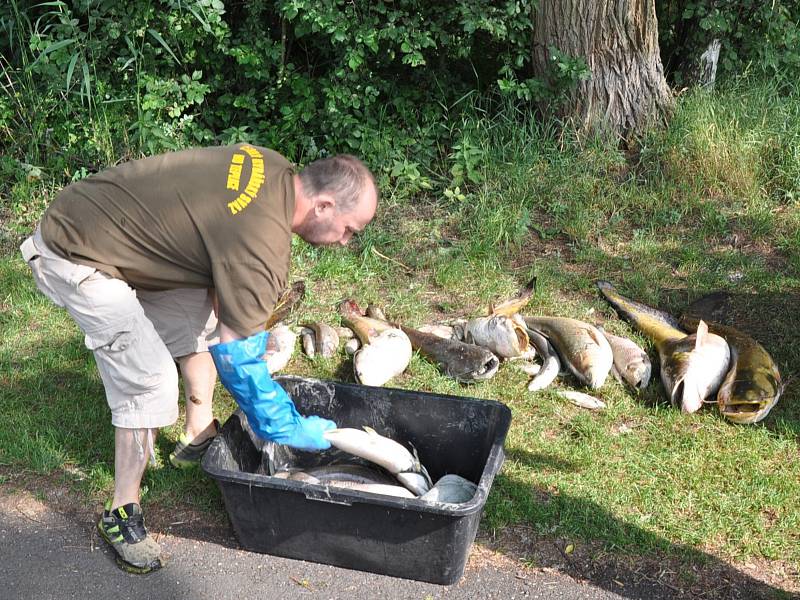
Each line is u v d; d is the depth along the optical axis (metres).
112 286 2.90
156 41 6.78
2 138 6.75
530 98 6.87
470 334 4.69
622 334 4.86
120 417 3.10
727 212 6.25
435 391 4.38
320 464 3.82
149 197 2.81
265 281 2.73
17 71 6.78
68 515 3.55
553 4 6.72
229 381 2.82
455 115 7.29
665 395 4.33
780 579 3.19
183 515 3.53
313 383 3.78
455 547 3.04
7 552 3.34
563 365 4.57
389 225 6.23
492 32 6.76
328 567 3.25
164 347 3.08
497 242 5.98
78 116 6.67
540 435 4.04
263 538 3.26
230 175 2.76
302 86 6.77
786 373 4.49
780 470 3.75
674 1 7.54
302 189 2.81
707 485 3.66
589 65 6.75
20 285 5.39
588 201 6.39
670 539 3.38
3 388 4.39
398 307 5.23
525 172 6.55
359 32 6.43
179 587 3.17
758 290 5.32
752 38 7.59
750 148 6.56
